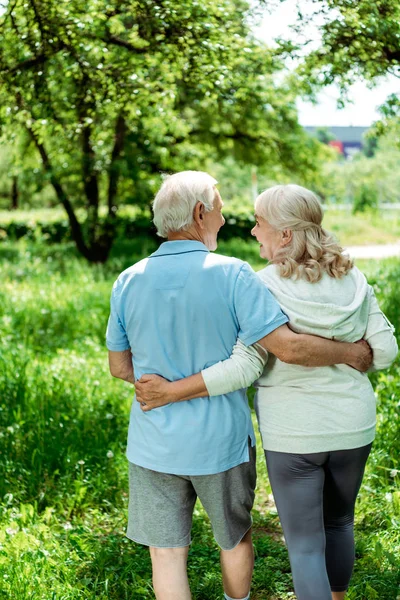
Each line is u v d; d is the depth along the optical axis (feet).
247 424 7.93
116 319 8.08
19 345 23.99
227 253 65.21
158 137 48.75
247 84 23.15
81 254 54.39
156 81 21.62
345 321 7.67
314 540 7.82
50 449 14.61
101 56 20.30
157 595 7.97
